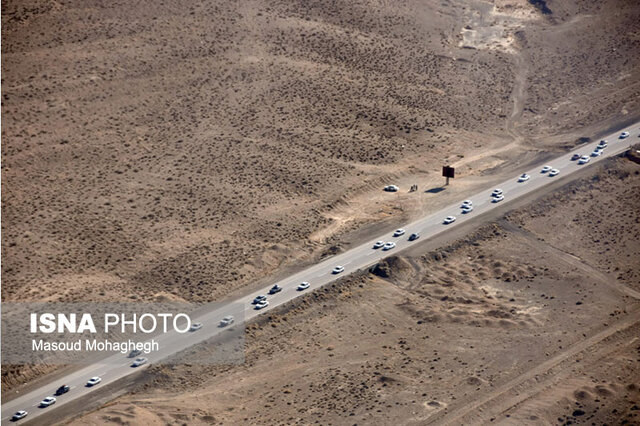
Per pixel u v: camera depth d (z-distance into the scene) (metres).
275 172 172.75
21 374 123.94
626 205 164.88
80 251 149.88
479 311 137.75
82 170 170.25
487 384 120.31
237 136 181.62
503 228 157.38
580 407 115.06
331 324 134.88
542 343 129.38
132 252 150.25
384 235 155.50
